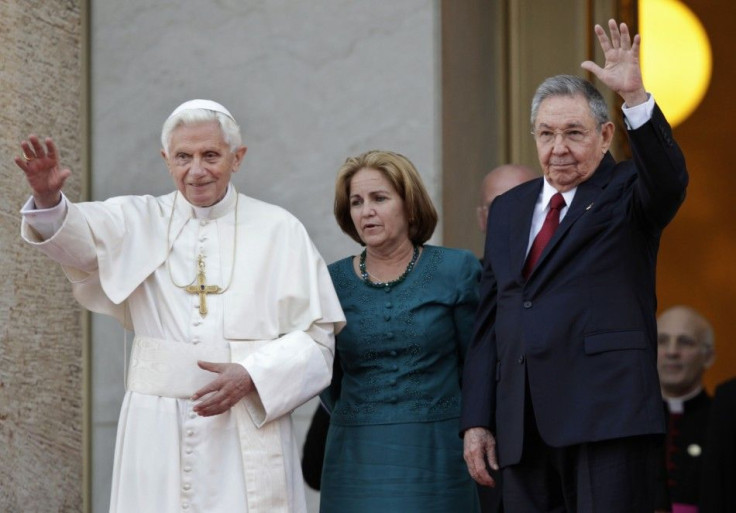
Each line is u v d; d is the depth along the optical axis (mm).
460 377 19203
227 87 25703
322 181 25250
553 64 26562
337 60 25266
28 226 17078
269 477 17547
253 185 25562
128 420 17672
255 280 18031
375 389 18781
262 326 17938
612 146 26734
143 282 18016
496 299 17906
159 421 17531
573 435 16531
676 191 16250
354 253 25031
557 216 17422
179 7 25859
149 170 25719
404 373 18734
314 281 18172
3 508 22281
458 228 25250
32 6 24016
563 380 16719
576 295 16844
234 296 17891
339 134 25219
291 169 25406
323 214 25234
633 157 16344
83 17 25625
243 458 17469
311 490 24109
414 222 19172
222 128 17969
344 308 19078
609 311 16750
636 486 16531
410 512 18359
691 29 33719
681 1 33719
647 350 16703
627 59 16219
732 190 33906
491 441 17703
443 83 24922
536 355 16859
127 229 17906
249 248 18203
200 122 17875
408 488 18438
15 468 22609
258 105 25594
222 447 17531
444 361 18938
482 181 26062
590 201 17125
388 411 18672
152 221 18250
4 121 23094
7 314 22516
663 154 16125
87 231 17391
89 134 25781
